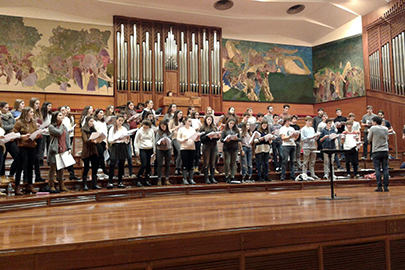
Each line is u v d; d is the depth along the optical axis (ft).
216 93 44.55
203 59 44.50
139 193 21.08
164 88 42.63
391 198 17.61
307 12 44.09
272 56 47.44
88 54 40.32
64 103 39.09
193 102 38.19
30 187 19.54
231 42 46.06
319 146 30.86
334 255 10.69
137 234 9.53
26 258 8.32
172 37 43.45
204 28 44.93
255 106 46.24
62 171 20.62
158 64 42.65
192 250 9.41
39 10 38.78
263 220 11.16
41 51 38.58
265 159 25.82
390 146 39.70
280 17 44.70
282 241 10.25
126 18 41.83
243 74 46.09
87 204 18.44
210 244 9.57
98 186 21.75
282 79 47.50
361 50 43.19
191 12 42.22
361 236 11.03
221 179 26.55
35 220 13.20
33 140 19.31
